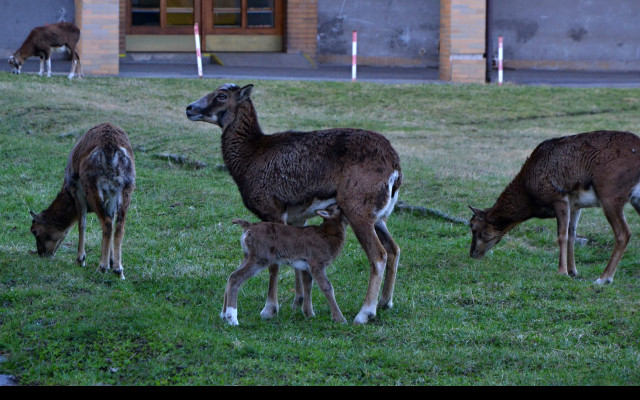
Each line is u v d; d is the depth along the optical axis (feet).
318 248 26.66
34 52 71.00
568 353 24.61
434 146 58.34
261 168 28.09
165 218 39.83
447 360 23.86
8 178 44.78
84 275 30.19
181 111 63.67
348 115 67.26
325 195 27.40
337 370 22.93
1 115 57.06
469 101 73.36
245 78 79.56
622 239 32.65
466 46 81.66
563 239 33.76
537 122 67.67
